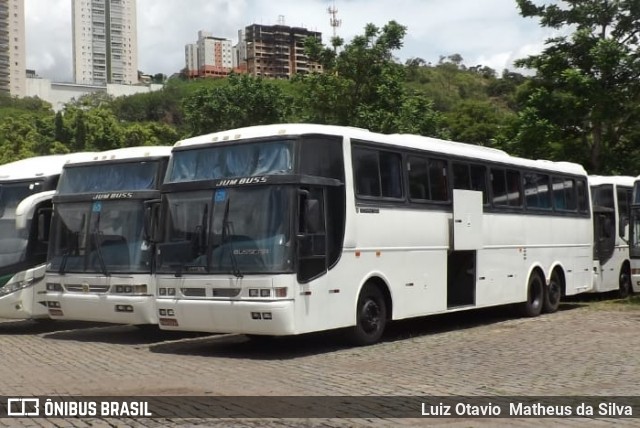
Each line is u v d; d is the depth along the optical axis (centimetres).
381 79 2720
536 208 1780
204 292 1164
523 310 1744
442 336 1425
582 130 2720
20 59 13738
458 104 7138
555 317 1748
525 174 1748
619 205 2230
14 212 1593
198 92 2988
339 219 1202
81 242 1420
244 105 2934
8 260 1541
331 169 1201
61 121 5381
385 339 1385
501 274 1630
